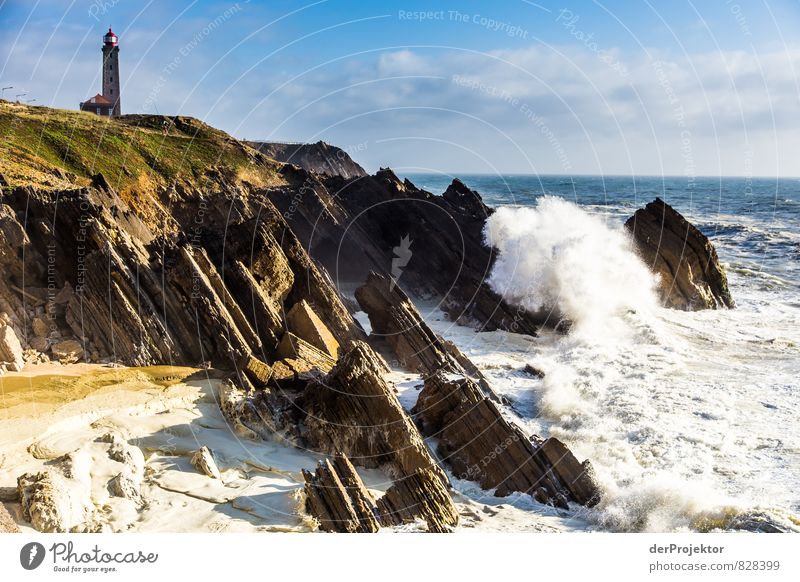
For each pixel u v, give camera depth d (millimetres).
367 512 12969
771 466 17031
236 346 19797
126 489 13031
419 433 17031
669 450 17906
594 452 17781
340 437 16453
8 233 19656
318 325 22422
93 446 14055
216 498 13273
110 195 25625
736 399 21734
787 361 26031
